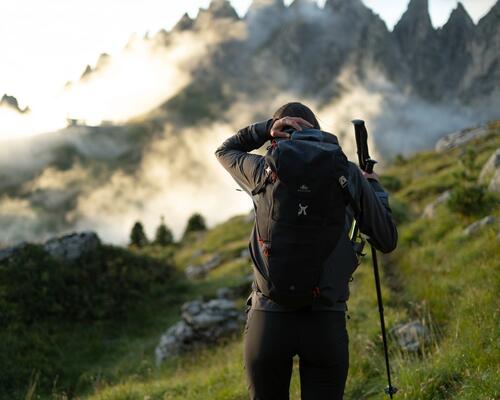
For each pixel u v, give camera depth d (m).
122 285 17.69
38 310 15.20
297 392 6.25
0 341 13.46
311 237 2.87
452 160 31.19
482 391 4.61
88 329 15.42
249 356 3.20
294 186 2.85
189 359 12.24
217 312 13.48
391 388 4.33
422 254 12.98
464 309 7.37
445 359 5.75
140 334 16.00
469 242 12.02
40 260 16.83
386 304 9.74
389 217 3.20
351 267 3.10
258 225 3.06
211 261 25.66
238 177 3.44
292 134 3.15
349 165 3.06
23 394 11.84
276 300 3.01
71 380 12.85
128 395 8.61
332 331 3.08
